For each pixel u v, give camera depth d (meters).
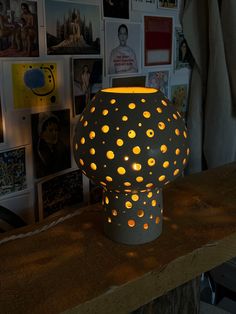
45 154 0.79
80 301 0.44
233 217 0.64
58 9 0.75
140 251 0.54
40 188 0.79
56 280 0.48
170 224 0.62
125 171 0.49
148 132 0.49
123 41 0.89
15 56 0.69
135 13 0.91
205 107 1.07
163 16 0.98
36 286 0.47
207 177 0.83
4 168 0.73
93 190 0.92
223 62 0.99
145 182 0.50
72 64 0.79
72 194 0.87
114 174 0.49
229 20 0.96
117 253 0.54
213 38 0.98
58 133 0.80
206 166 1.13
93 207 0.69
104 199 0.57
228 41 0.98
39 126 0.76
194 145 1.10
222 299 0.96
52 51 0.75
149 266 0.51
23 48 0.70
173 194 0.74
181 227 0.61
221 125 1.03
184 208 0.68
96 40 0.83
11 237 0.58
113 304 0.46
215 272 0.96
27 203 0.78
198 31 1.03
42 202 0.80
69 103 0.81
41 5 0.72
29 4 0.69
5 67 0.68
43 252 0.54
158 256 0.53
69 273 0.49
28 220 0.79
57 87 0.78
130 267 0.50
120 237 0.56
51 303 0.44
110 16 0.85
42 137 0.77
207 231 0.60
